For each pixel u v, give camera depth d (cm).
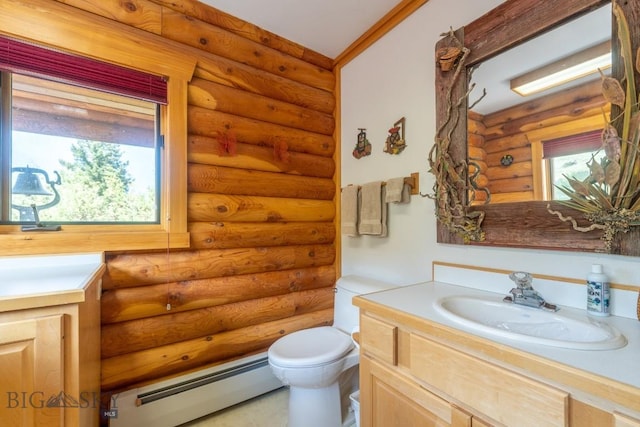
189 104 167
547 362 65
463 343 81
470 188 134
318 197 223
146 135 159
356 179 210
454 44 140
